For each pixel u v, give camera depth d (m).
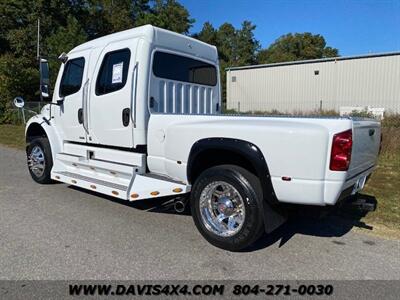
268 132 3.44
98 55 5.29
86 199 5.71
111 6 39.56
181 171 4.20
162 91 4.99
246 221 3.62
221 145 3.71
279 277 3.29
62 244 3.94
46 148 6.39
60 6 34.31
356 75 26.39
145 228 4.47
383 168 8.41
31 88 25.75
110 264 3.48
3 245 3.89
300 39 66.31
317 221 4.79
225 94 39.03
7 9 32.53
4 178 7.25
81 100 5.56
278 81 30.83
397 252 3.85
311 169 3.29
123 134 4.89
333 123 3.25
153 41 4.79
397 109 24.69
